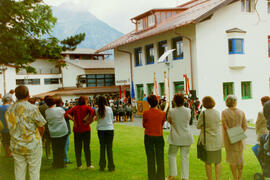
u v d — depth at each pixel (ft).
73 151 32.89
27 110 16.88
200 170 23.86
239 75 73.26
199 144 19.27
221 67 70.49
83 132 24.27
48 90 166.40
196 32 67.15
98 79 151.74
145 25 94.02
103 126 23.54
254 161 26.66
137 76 91.61
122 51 95.09
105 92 137.08
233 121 19.45
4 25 25.17
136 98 92.94
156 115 20.07
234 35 71.05
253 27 75.25
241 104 73.20
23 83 160.97
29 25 30.81
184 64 71.51
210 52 69.00
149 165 20.08
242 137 19.17
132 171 23.85
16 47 24.08
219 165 19.08
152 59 85.76
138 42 90.48
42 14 33.01
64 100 141.18
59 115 24.13
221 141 19.15
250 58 74.49
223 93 71.31
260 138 18.94
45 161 27.76
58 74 168.14
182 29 71.41
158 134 20.10
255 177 19.19
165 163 26.61
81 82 149.79
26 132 16.80
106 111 23.47
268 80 78.33
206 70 68.23
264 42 77.25
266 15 77.66
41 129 17.71
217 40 70.03
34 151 16.96
